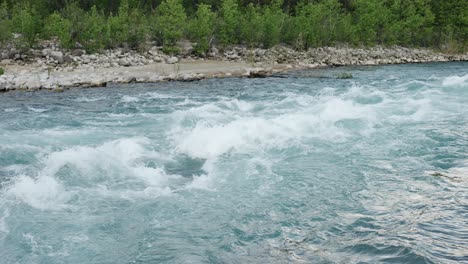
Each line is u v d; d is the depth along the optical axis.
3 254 7.38
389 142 12.95
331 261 7.02
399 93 21.02
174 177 10.69
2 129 15.16
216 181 10.40
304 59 40.22
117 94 23.00
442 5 57.41
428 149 12.23
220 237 7.88
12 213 8.71
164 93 23.25
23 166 11.28
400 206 8.84
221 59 37.81
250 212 8.78
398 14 54.66
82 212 8.84
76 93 23.41
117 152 12.23
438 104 18.03
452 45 55.12
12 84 25.08
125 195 9.62
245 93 22.72
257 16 43.72
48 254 7.39
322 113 16.30
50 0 54.72
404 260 6.91
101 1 56.97
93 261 7.21
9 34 34.34
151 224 8.39
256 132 13.52
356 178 10.35
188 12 57.19
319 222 8.31
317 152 12.17
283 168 11.08
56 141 13.57
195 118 16.19
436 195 9.27
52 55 33.06
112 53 35.75
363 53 46.00
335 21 48.56
